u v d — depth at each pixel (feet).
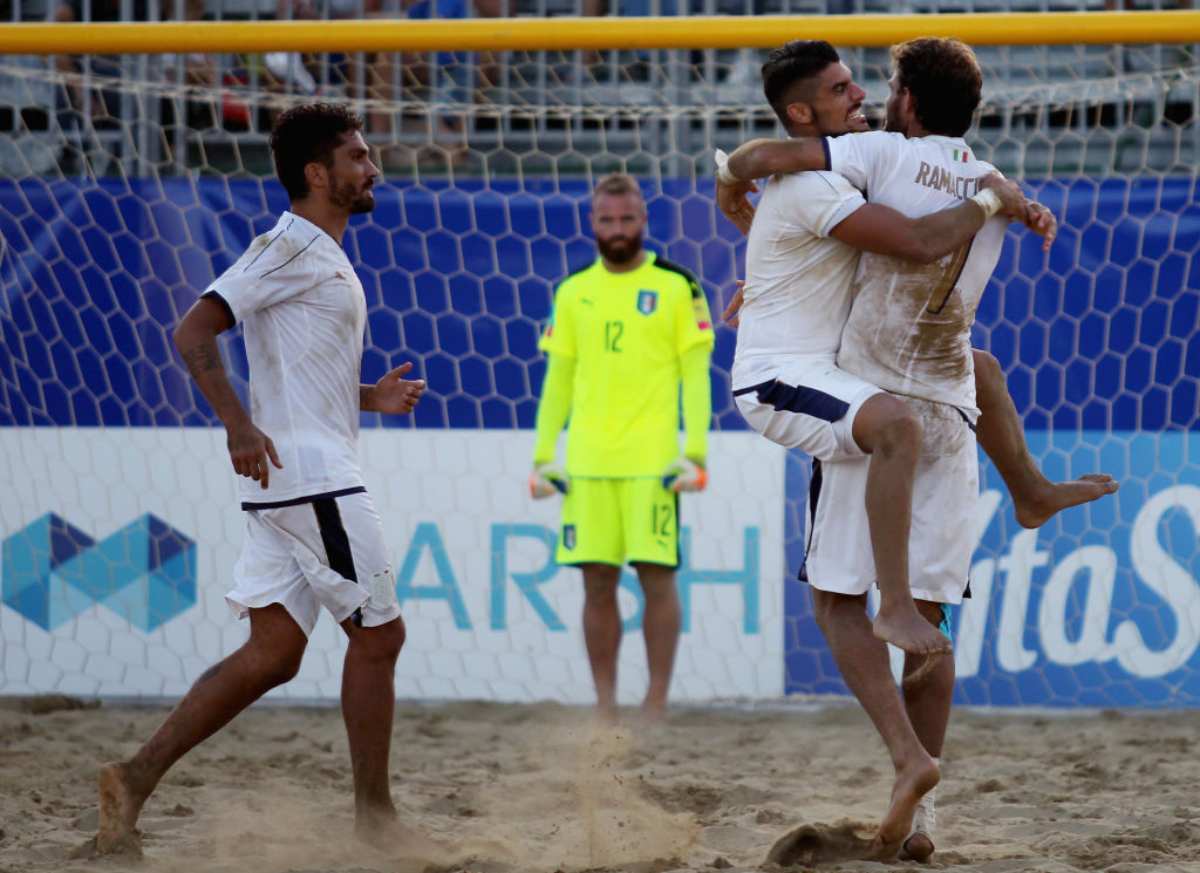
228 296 43.24
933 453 42.98
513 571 79.56
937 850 45.88
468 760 64.59
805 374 42.19
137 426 79.66
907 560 40.42
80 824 49.34
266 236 44.42
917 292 41.93
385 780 45.98
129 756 63.98
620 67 95.20
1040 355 79.25
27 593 79.71
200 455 79.46
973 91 43.24
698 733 71.26
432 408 80.74
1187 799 54.80
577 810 53.47
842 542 43.16
